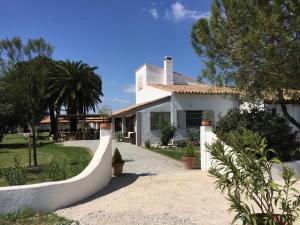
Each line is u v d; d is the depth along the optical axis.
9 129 26.75
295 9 8.66
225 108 24.34
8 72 13.99
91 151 20.12
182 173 11.91
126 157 16.39
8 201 7.09
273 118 11.19
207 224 6.48
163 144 22.09
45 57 14.53
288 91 10.85
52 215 7.20
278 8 8.73
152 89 28.44
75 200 8.30
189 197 8.51
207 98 24.19
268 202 4.52
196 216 6.98
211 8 10.66
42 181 10.30
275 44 9.02
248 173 4.58
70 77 37.62
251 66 9.95
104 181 10.01
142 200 8.34
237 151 4.82
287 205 4.49
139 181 10.62
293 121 12.18
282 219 4.48
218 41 10.47
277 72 9.62
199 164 13.75
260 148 4.66
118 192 9.29
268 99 11.52
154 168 13.17
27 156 18.55
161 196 8.68
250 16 9.23
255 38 8.83
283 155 10.84
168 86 27.58
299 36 8.92
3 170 10.80
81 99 39.25
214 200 8.16
